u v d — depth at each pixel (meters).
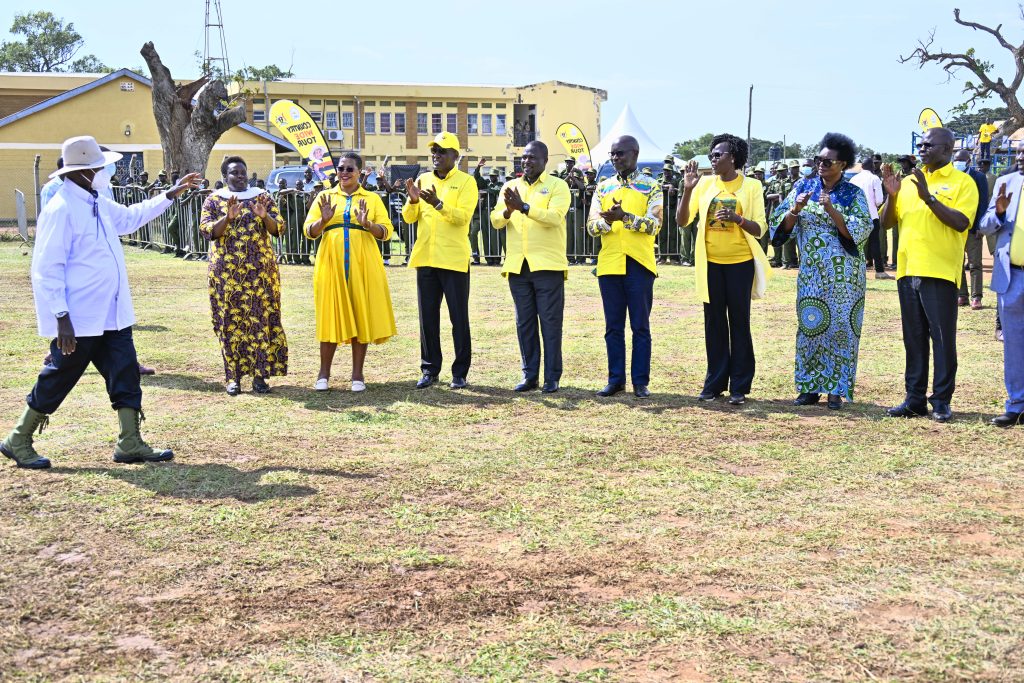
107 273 5.64
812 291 7.05
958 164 11.21
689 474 5.59
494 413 7.08
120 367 5.75
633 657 3.48
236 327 7.68
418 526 4.79
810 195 7.03
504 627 3.72
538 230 7.56
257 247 7.68
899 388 7.76
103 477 5.52
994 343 9.48
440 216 7.73
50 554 4.44
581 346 9.79
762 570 4.22
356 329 7.67
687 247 16.94
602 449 6.12
